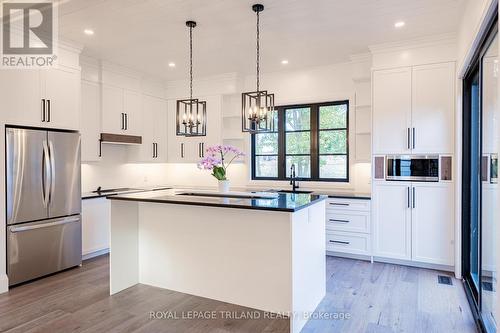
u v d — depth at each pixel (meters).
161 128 6.04
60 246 3.93
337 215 4.52
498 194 1.72
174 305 3.02
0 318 2.79
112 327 2.65
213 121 5.69
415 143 4.01
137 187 5.86
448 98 3.85
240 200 2.94
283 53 4.51
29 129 3.63
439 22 3.51
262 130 3.42
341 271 3.94
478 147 2.98
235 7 3.17
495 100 2.29
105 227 4.67
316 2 3.08
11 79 3.48
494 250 2.35
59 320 2.76
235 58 4.75
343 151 5.16
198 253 3.19
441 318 2.78
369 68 4.56
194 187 6.23
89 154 4.74
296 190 5.13
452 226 3.85
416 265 4.08
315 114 5.34
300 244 2.66
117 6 3.14
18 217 3.52
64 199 3.98
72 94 4.11
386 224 4.21
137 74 5.43
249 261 2.94
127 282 3.42
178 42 4.10
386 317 2.80
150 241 3.46
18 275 3.52
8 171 3.43
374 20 3.46
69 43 4.02
